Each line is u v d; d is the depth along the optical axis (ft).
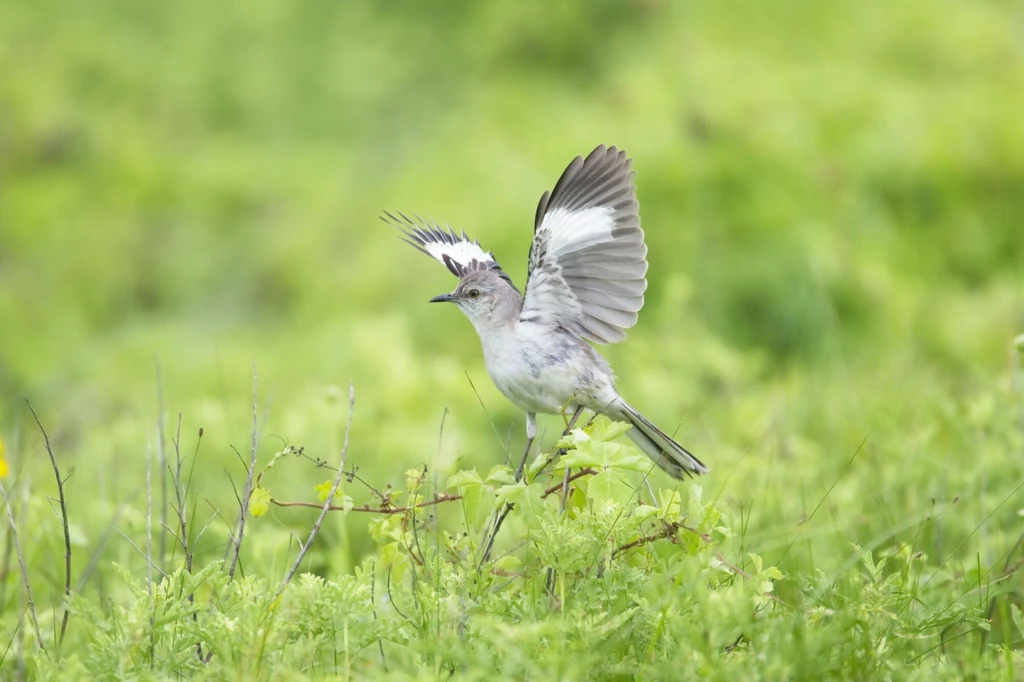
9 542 23.95
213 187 80.07
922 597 20.79
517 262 59.98
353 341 48.39
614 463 18.74
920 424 31.50
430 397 41.60
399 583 20.29
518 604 18.02
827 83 69.05
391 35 87.30
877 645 17.24
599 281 23.97
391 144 80.23
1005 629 20.80
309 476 33.53
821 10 78.23
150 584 18.26
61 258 75.82
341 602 17.90
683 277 48.75
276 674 16.72
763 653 16.30
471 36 83.20
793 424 34.04
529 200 63.31
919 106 66.64
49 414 52.47
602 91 74.38
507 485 19.08
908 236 58.59
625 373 42.37
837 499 26.73
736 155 60.54
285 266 71.36
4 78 88.48
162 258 76.02
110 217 78.74
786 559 23.66
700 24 78.02
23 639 21.83
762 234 55.26
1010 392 29.78
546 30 80.48
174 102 90.17
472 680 15.83
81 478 33.47
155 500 30.27
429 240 29.30
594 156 23.36
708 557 17.74
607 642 16.62
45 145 84.17
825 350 46.73
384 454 34.96
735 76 70.03
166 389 55.26
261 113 88.17
